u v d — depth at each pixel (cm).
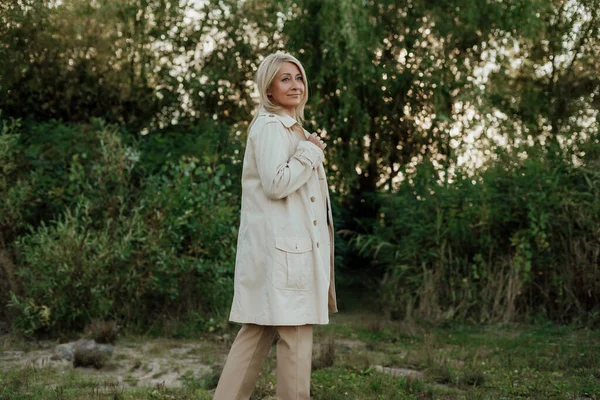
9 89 787
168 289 579
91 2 815
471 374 399
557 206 635
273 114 277
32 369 419
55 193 614
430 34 805
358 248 868
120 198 591
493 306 632
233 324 571
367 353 493
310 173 267
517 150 695
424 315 640
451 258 659
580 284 621
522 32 789
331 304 289
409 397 362
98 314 547
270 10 841
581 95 878
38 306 529
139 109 847
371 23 779
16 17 768
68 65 814
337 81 788
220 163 727
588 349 490
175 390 375
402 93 799
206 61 879
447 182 681
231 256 611
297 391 263
